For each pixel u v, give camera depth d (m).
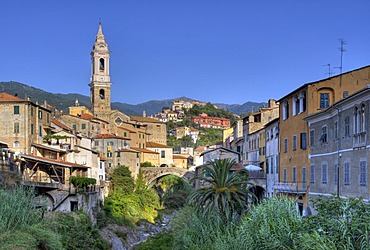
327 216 23.38
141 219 87.44
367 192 32.03
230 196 41.72
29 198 36.22
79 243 45.94
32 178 59.19
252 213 30.53
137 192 100.75
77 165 67.50
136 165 110.81
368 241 20.80
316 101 45.47
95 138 111.12
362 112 33.28
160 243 54.97
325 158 41.03
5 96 73.19
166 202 109.81
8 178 46.81
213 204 41.34
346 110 36.16
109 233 67.38
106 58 138.12
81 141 88.94
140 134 134.88
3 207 32.28
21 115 70.44
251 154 78.00
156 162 130.75
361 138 33.19
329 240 21.11
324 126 41.44
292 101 51.06
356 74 45.62
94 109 134.50
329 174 39.97
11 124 70.44
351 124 35.22
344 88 45.44
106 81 136.62
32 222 34.09
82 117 116.88
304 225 24.20
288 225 25.50
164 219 97.75
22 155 58.00
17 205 33.09
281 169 55.44
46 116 79.44
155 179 112.56
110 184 95.38
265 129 65.88
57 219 46.56
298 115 48.88
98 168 88.69
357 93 32.88
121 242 67.75
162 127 155.75
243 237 28.70
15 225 31.41
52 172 64.75
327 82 45.47
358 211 22.59
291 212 28.31
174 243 44.72
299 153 48.44
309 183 45.28
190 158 154.88
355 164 34.25
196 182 91.00
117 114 134.50
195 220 41.41
